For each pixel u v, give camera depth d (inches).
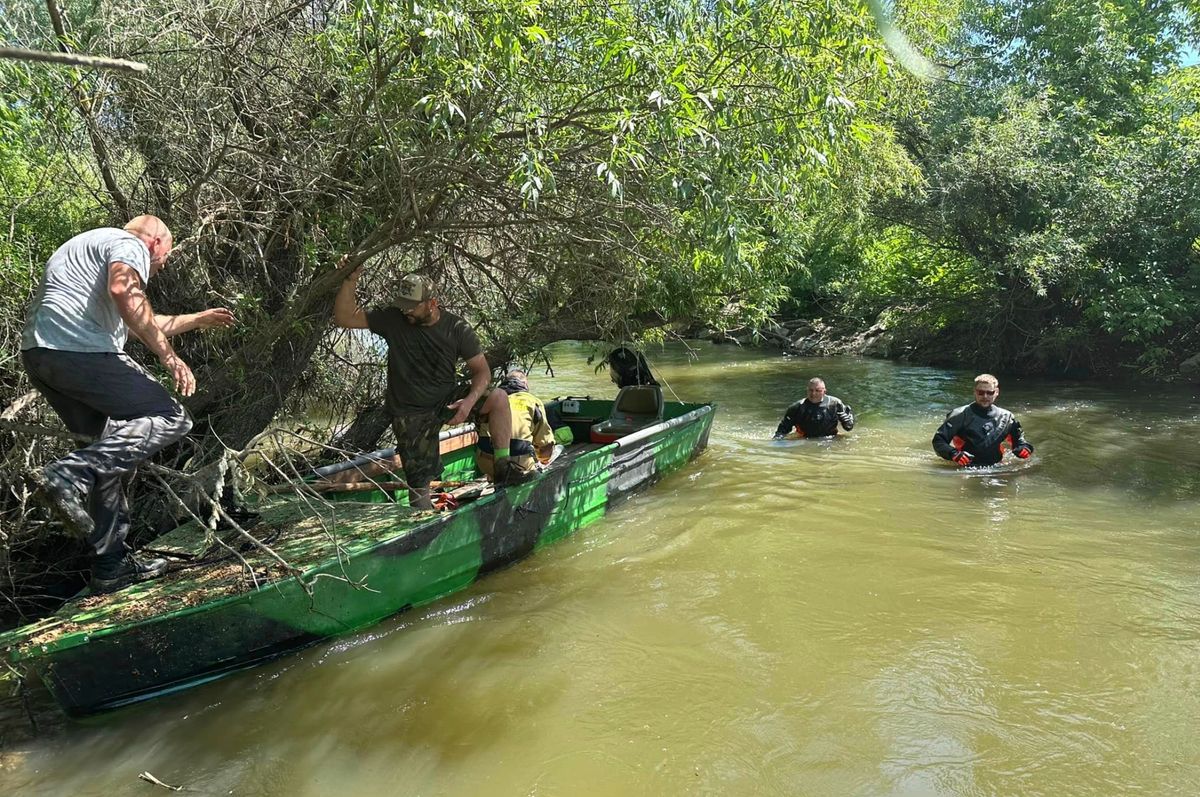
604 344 317.4
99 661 126.7
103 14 172.4
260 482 160.4
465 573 177.8
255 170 181.9
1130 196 477.7
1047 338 499.8
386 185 179.0
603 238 202.4
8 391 167.3
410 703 134.7
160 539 167.6
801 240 262.7
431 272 230.4
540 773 116.4
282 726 128.9
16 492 163.8
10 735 128.1
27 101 167.8
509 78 152.8
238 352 187.6
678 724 127.4
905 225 586.9
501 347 253.9
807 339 675.4
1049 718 127.0
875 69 191.8
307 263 194.1
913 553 196.1
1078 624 157.9
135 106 179.0
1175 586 174.4
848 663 144.8
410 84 164.7
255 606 139.9
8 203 175.8
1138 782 111.7
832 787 112.0
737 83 173.9
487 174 175.0
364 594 156.2
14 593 167.0
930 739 122.3
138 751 123.3
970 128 539.5
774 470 275.0
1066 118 546.6
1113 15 582.9
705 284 245.3
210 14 173.8
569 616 165.2
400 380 181.9
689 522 221.6
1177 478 258.2
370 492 213.0
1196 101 530.0
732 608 167.8
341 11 176.9
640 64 155.4
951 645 150.6
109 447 129.6
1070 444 306.3
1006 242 515.8
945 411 383.6
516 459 197.8
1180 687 135.3
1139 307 463.8
